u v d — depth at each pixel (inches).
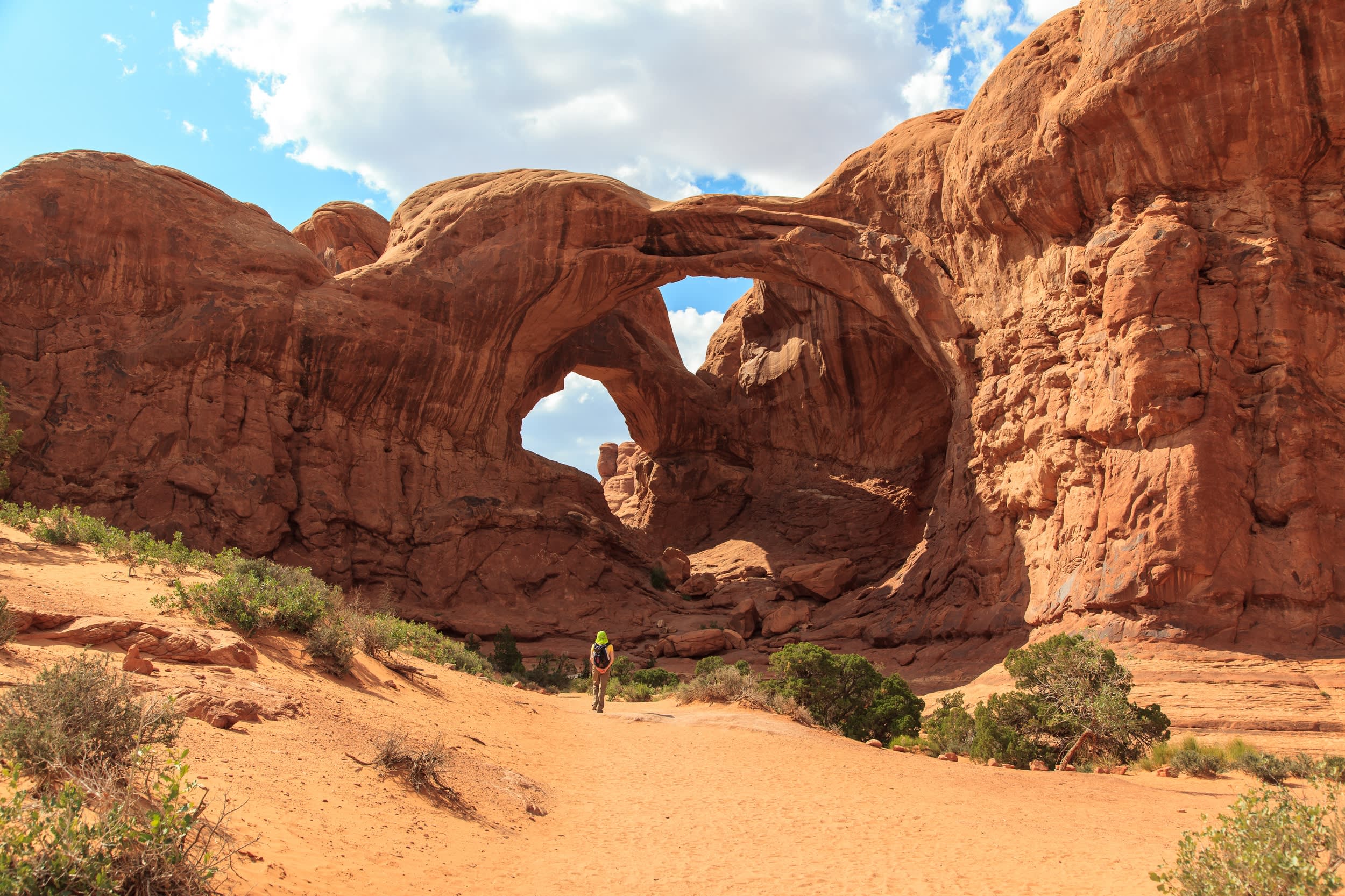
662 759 434.6
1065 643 655.1
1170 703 697.6
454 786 304.8
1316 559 796.6
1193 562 805.9
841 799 369.7
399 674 475.8
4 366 1177.4
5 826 141.3
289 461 1306.6
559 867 251.4
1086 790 439.8
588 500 1628.9
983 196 1103.6
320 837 217.2
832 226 1375.5
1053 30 1063.6
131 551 562.9
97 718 202.8
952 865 276.7
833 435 1839.3
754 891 240.5
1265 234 886.4
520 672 1085.1
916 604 1234.6
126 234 1264.8
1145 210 931.3
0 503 653.9
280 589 445.1
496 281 1459.2
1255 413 844.6
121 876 147.3
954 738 628.1
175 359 1243.8
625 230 1476.4
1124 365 880.3
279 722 301.1
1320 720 639.8
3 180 1234.0
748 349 2027.6
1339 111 856.9
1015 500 1052.5
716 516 1939.0
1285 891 189.9
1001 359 1128.2
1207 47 872.9
